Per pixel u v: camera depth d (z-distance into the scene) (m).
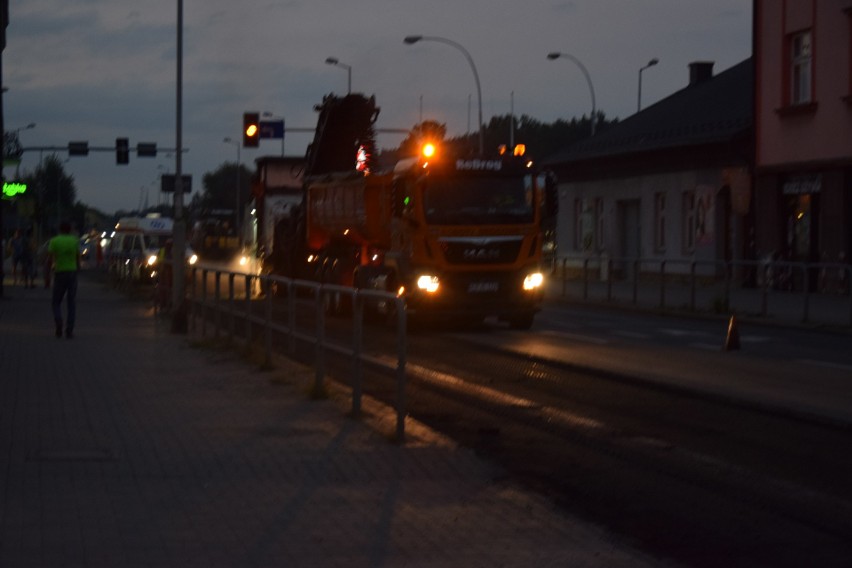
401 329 11.07
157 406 13.33
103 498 8.69
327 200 31.41
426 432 11.63
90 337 22.48
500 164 24.75
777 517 8.64
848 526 8.37
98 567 6.89
